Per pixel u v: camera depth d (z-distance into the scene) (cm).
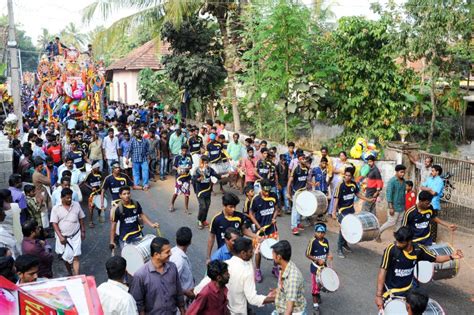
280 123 1770
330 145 1614
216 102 2306
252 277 575
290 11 1541
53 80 2255
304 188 1137
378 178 1097
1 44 2956
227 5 1947
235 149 1478
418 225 776
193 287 609
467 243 1034
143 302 526
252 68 1764
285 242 563
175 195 1270
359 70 1505
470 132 1962
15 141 1304
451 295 808
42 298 407
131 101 3431
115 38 1989
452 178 1136
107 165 1642
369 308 755
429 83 1723
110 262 499
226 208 742
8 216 745
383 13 1516
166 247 520
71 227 816
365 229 884
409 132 1600
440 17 1395
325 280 718
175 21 1816
